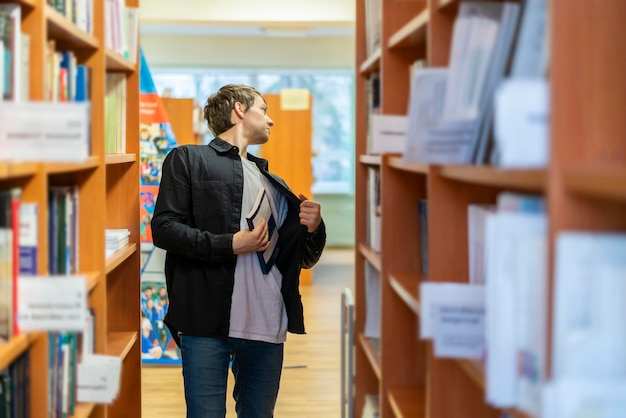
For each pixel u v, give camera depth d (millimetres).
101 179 2416
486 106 1455
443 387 1788
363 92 3191
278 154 8281
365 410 2857
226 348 2836
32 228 1813
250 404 2965
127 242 3121
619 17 1074
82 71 2307
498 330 1165
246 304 2811
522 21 1406
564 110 1062
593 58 1070
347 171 11789
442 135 1524
